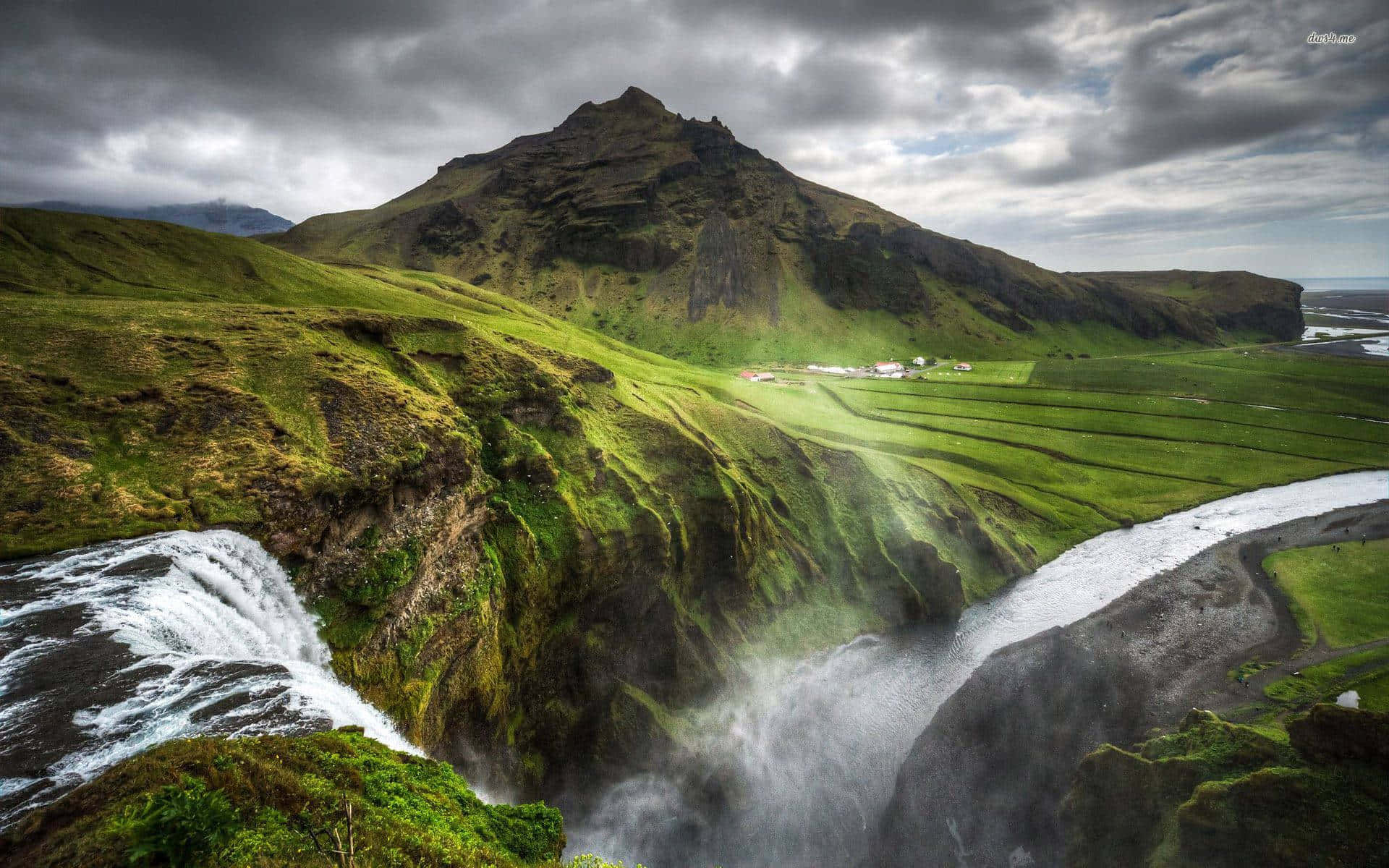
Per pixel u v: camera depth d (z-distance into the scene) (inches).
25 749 804.0
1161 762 2033.7
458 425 2463.1
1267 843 1724.9
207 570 1409.9
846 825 2394.2
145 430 1727.4
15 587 1208.2
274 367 2130.9
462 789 998.4
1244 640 3245.6
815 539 3826.3
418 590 1921.8
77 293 3169.3
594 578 2620.6
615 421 3358.8
